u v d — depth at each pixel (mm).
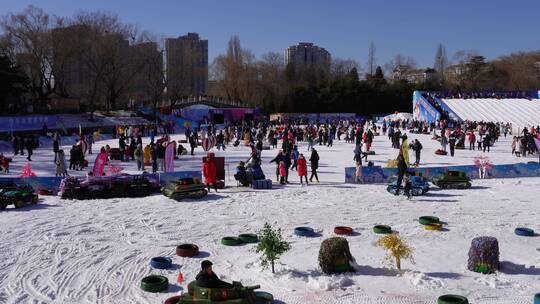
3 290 11469
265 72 103750
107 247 14758
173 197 21281
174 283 12008
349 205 20719
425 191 23062
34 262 13375
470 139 44344
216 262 13523
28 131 55969
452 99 80688
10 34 66688
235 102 101125
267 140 50281
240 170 24859
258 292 10938
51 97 77188
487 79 125125
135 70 81938
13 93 63562
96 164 24109
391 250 12969
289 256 14008
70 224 17219
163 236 15992
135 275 12539
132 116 77000
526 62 123000
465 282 12008
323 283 11641
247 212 19297
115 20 75688
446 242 15453
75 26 70562
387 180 26531
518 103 79312
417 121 68750
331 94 108188
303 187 24797
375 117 91125
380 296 11148
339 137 53719
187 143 49031
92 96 71188
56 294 11281
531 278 12289
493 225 17594
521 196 23000
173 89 87688
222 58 102000
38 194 22828
